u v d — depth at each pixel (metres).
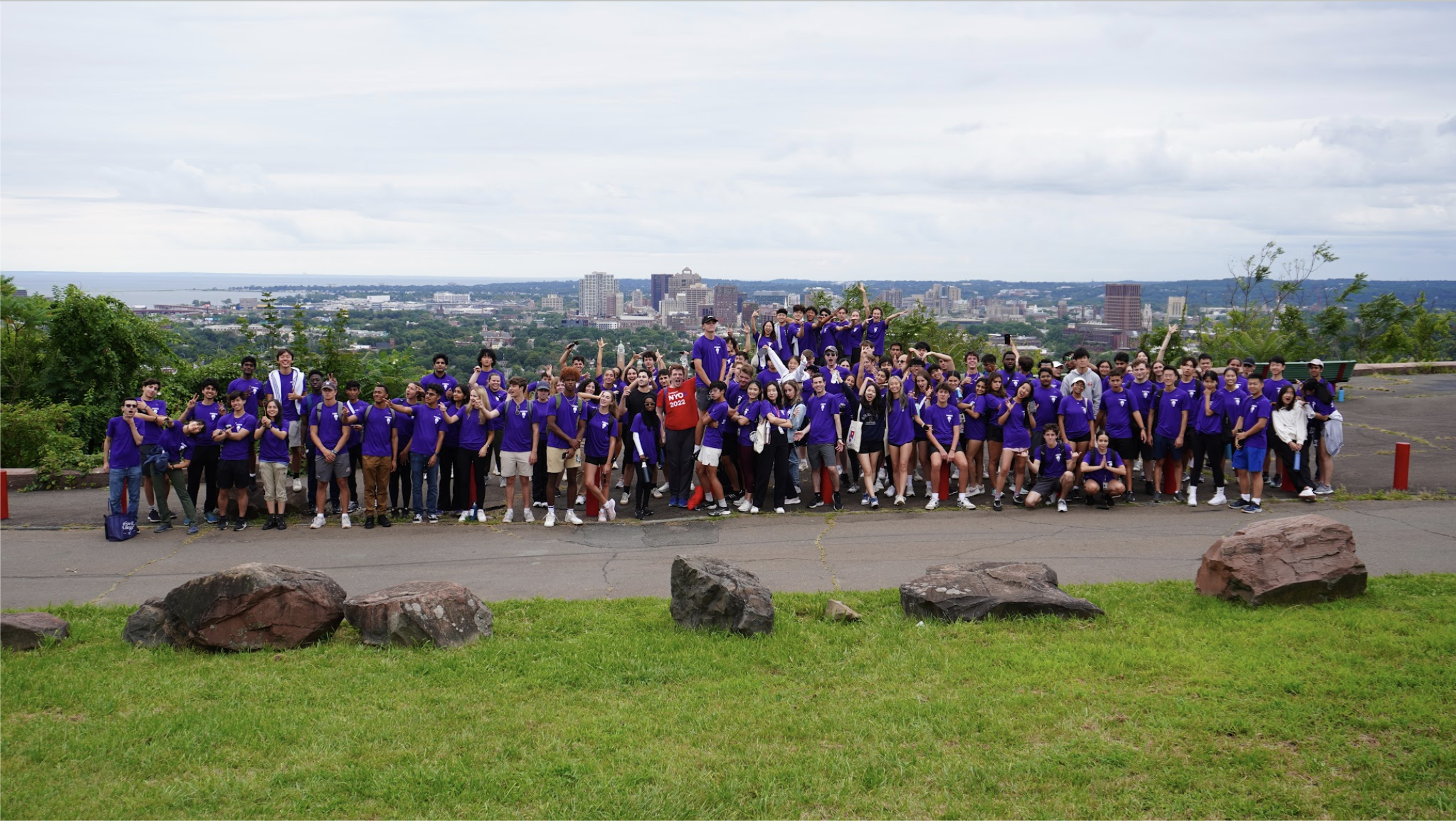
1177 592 9.16
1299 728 6.20
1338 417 13.63
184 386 21.98
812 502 14.05
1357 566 8.72
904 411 13.95
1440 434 18.08
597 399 13.73
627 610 9.16
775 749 6.23
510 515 13.52
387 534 12.79
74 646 8.22
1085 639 7.93
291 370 14.37
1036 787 5.71
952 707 6.71
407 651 8.02
